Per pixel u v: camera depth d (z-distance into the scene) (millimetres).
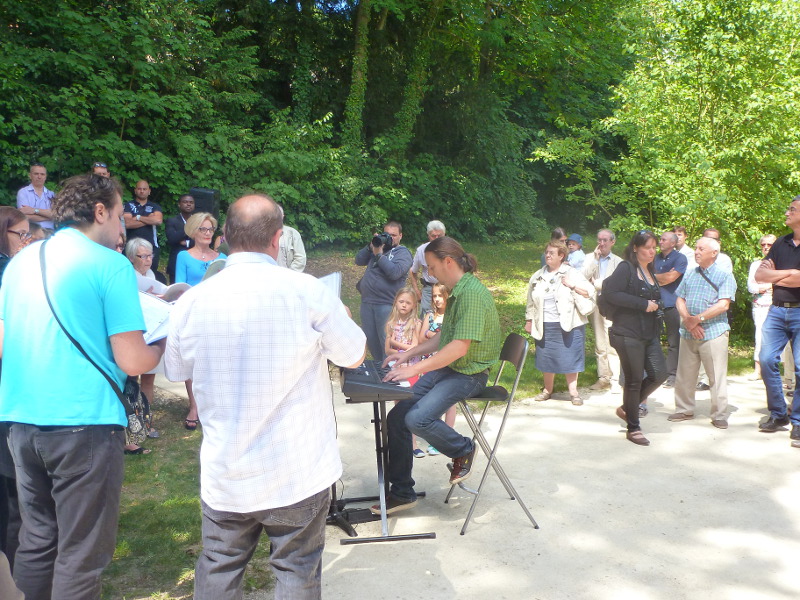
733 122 9219
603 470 5129
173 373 2461
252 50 15789
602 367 7414
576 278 6695
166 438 5543
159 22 13688
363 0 17406
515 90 24484
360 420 6156
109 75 12555
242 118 16125
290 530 2459
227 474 2355
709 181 9023
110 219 2729
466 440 4191
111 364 2643
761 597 3486
